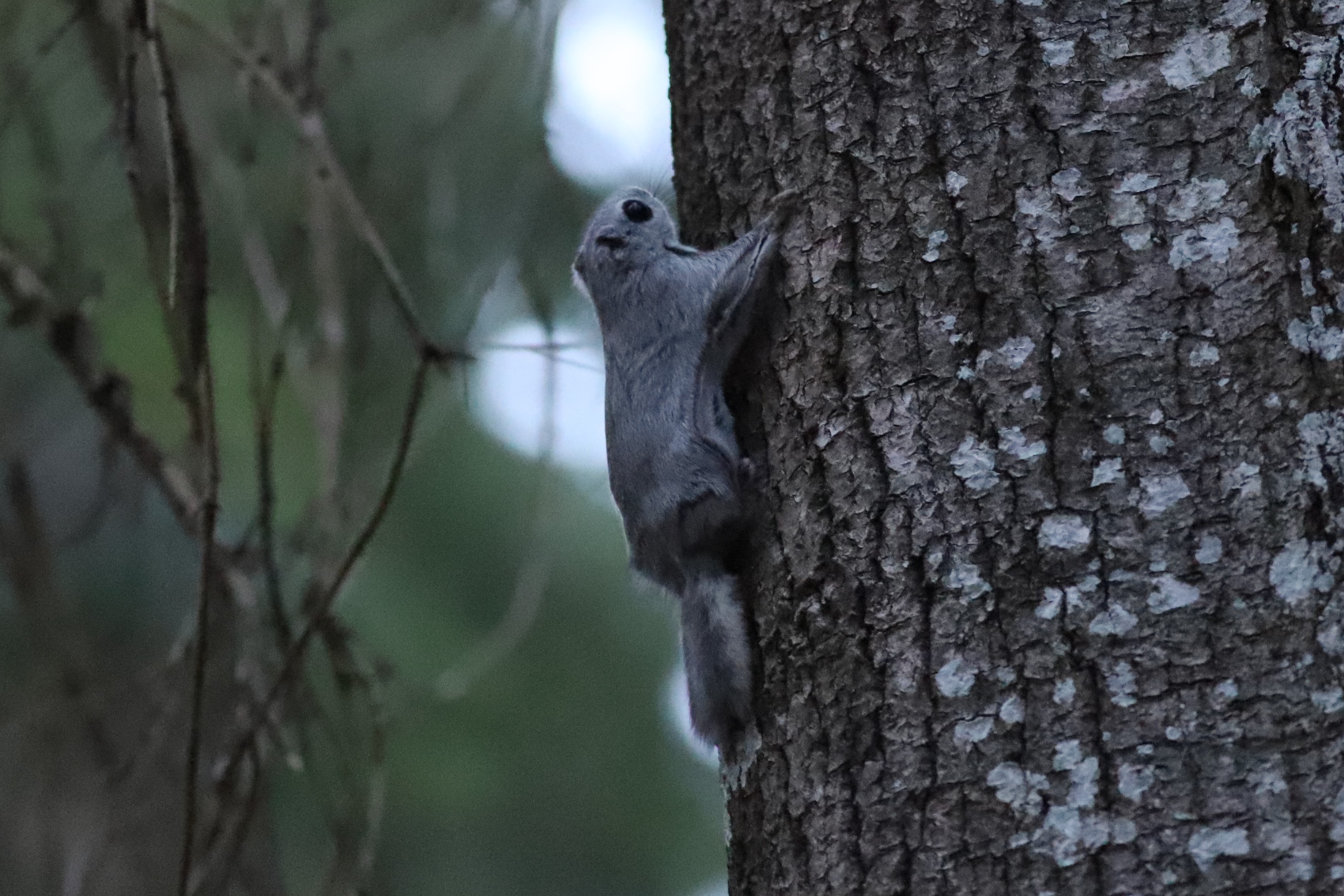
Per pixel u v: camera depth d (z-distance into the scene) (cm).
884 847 555
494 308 1068
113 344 1150
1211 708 517
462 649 1255
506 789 1265
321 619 725
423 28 978
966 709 551
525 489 1333
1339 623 513
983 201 595
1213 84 571
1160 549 537
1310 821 497
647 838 1288
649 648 1334
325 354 866
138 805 849
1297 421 534
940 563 569
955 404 582
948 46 615
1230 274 553
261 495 767
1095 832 519
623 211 782
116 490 874
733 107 697
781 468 636
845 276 622
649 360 716
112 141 838
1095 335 564
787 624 613
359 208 754
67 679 875
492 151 963
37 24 980
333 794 921
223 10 955
